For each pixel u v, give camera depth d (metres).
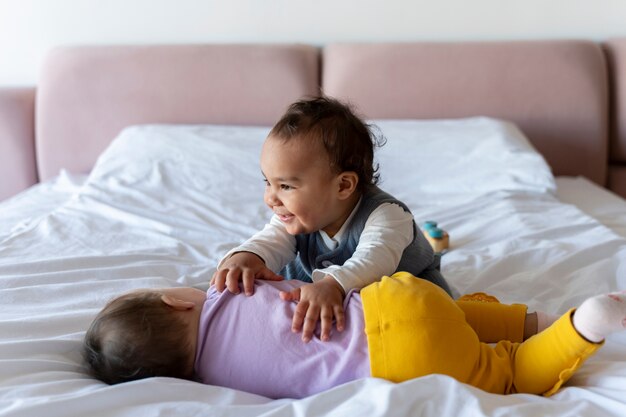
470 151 1.85
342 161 0.93
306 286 0.86
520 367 0.82
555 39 2.21
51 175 2.25
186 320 0.86
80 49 2.23
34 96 2.30
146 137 1.95
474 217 1.60
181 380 0.82
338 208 0.96
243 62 2.17
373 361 0.78
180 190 1.74
